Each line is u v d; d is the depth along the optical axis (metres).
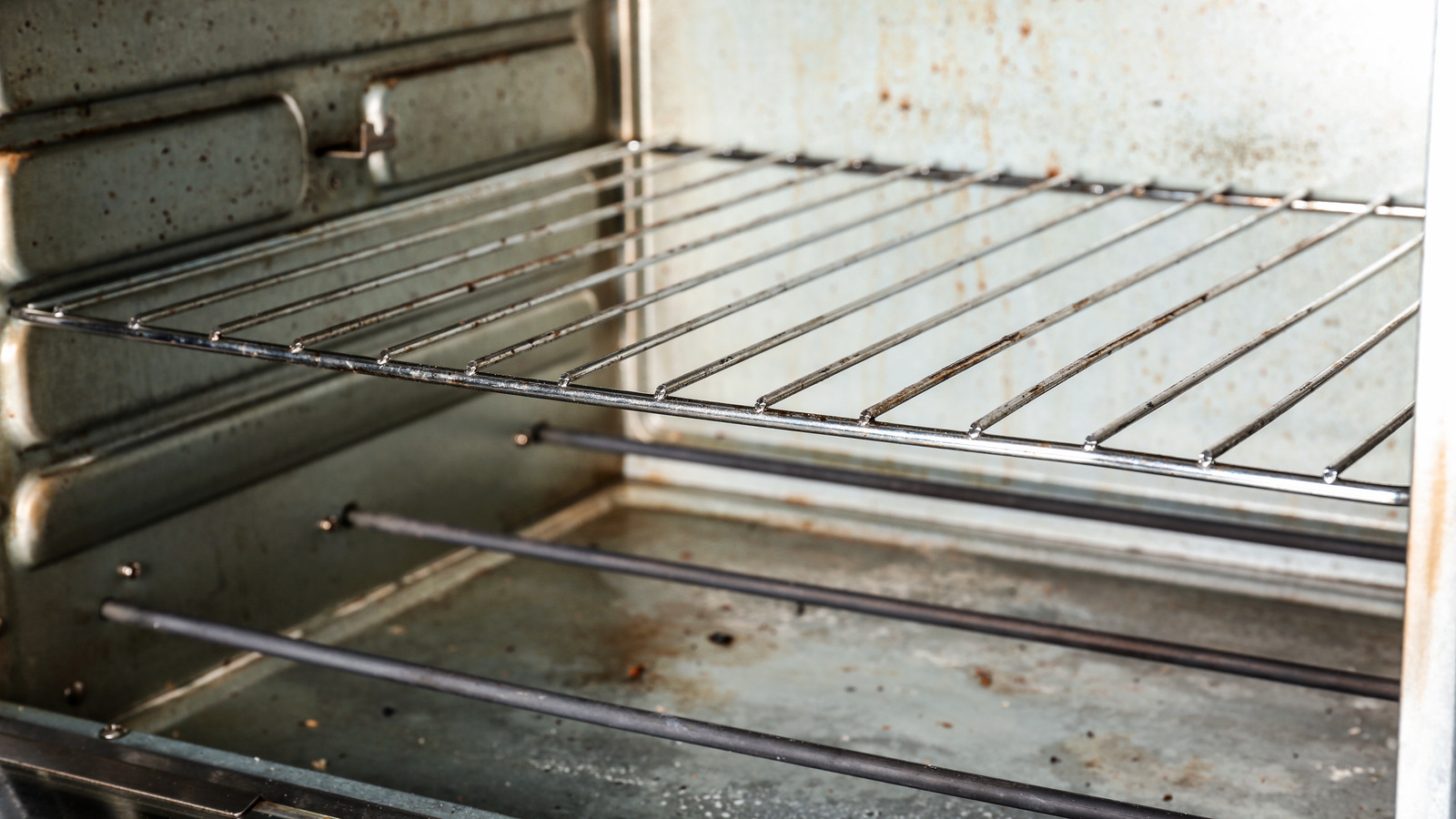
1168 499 0.93
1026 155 0.93
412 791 0.79
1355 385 0.89
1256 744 0.81
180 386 0.81
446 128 0.89
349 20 0.84
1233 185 0.90
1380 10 0.86
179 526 0.83
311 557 0.88
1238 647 0.88
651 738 0.82
